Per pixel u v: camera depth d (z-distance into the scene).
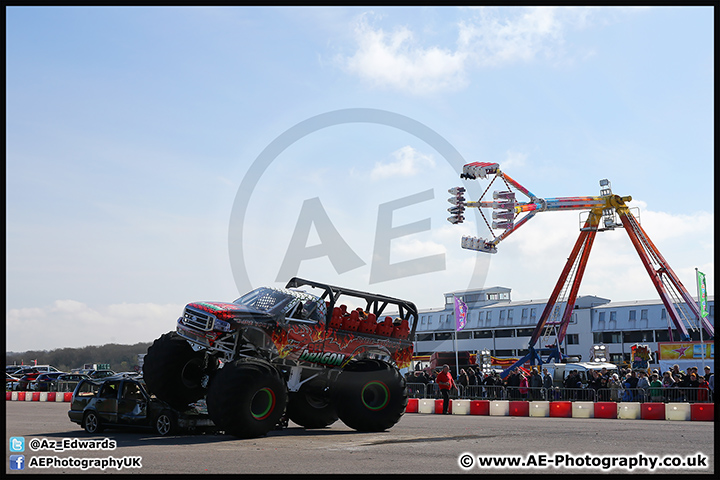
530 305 73.81
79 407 14.90
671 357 31.94
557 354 48.81
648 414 19.41
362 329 14.16
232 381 12.09
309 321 13.45
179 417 13.26
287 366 13.55
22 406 29.56
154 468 8.85
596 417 20.19
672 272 50.47
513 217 27.88
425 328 66.06
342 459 9.68
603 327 71.19
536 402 21.11
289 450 10.77
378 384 14.14
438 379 22.72
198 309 12.83
